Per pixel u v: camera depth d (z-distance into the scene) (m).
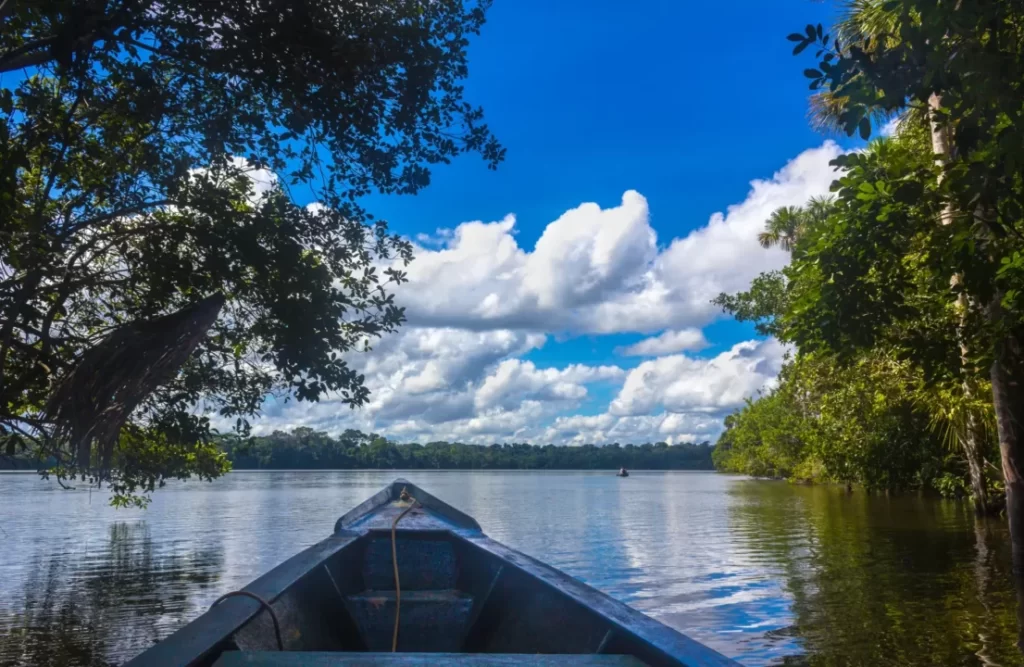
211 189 6.35
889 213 7.32
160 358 5.61
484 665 2.50
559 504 41.81
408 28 6.29
